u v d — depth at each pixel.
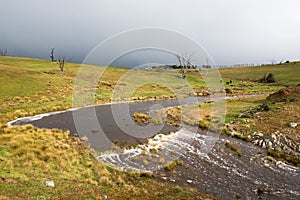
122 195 13.06
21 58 113.81
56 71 79.69
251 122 30.06
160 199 13.09
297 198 14.37
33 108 36.69
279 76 103.75
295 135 24.30
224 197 13.99
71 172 14.71
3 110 34.19
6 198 10.07
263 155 21.36
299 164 19.73
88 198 11.89
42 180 12.72
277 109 34.28
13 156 15.30
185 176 16.55
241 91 67.88
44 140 19.64
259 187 15.61
